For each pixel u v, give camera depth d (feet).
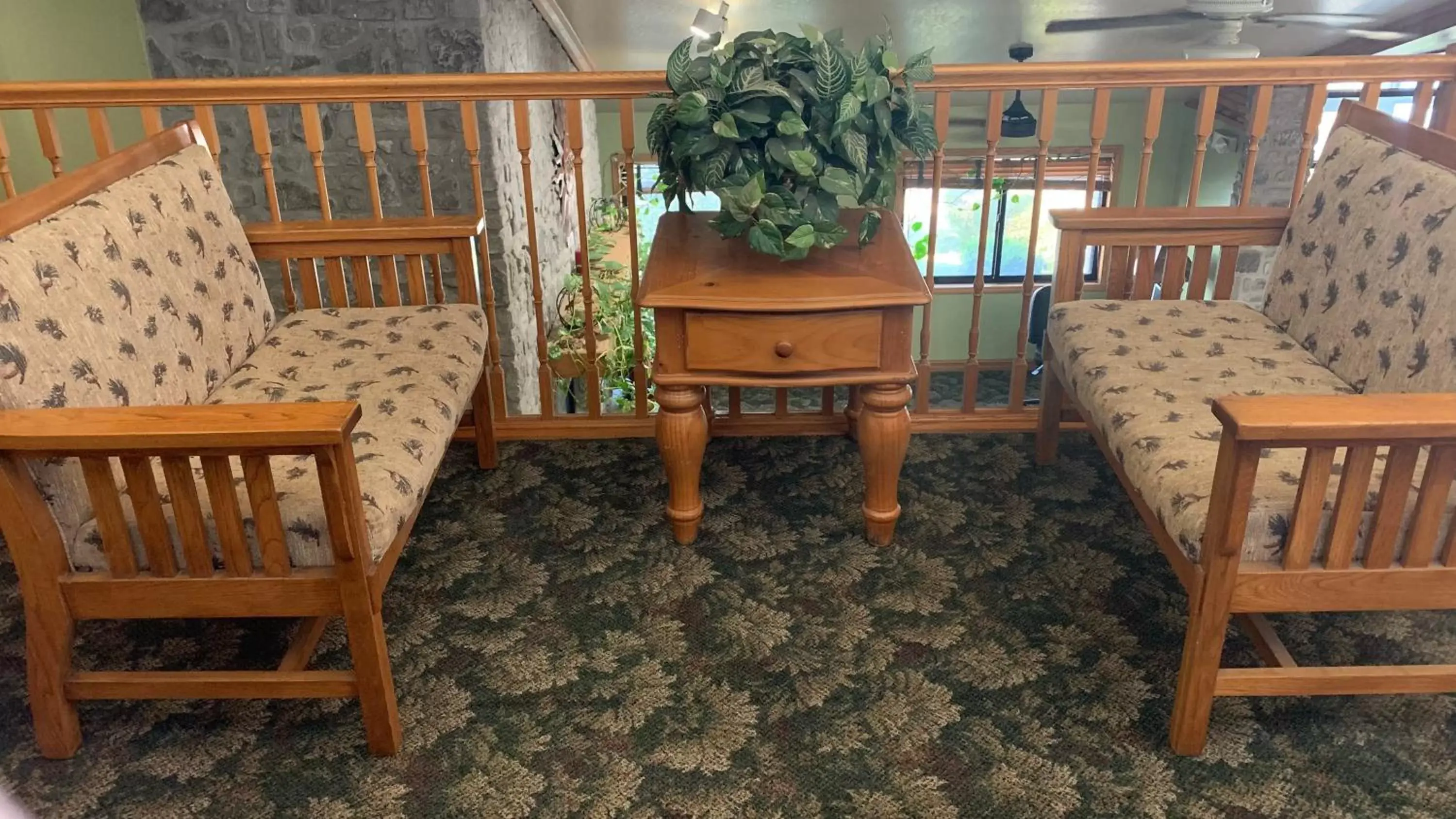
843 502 7.61
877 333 6.22
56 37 15.48
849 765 5.29
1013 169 24.67
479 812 5.04
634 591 6.66
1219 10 12.81
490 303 8.13
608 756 5.37
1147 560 6.89
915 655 6.05
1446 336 5.46
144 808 5.06
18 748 5.44
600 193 23.18
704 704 5.71
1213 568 4.81
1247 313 7.35
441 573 6.86
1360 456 4.58
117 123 16.28
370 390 6.30
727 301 6.04
